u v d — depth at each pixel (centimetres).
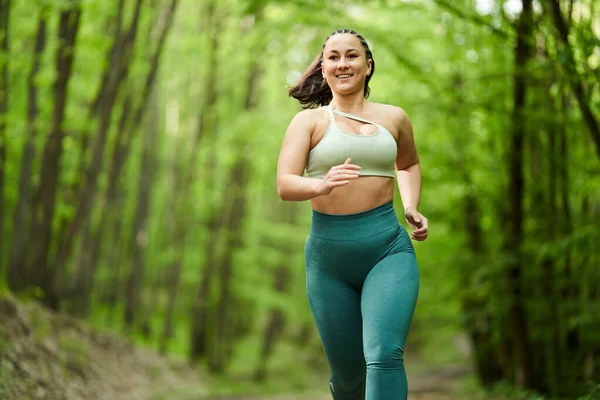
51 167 941
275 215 2388
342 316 282
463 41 913
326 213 278
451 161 1080
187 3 1452
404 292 266
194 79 1697
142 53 1112
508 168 916
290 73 1441
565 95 774
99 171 1002
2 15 786
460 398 965
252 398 1022
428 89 1010
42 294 960
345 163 247
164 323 1409
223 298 1684
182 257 1623
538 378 931
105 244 1798
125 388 864
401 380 256
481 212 1151
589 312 799
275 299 1844
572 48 552
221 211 1656
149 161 1620
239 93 1638
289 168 268
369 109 285
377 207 276
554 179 838
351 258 276
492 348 1200
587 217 872
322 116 278
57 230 1095
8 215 1206
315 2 759
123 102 1116
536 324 970
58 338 816
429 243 1274
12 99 1074
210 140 1539
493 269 909
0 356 591
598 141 600
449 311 1462
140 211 1556
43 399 590
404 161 302
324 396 1065
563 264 916
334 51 279
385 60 1027
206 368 1611
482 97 906
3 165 925
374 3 895
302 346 2748
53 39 1064
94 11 956
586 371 882
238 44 1215
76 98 1148
